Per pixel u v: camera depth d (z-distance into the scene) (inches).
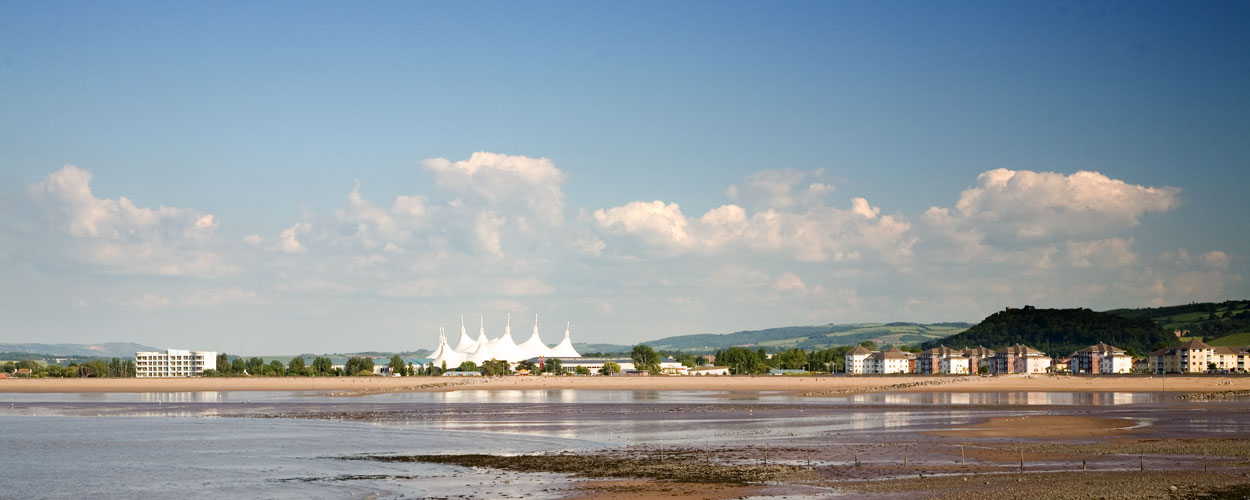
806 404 5880.9
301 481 2598.4
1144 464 2731.3
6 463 3065.9
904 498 2210.9
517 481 2522.1
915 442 3356.3
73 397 7662.4
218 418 4916.3
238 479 2657.5
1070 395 7111.2
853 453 3041.3
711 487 2391.7
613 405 5866.1
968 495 2225.6
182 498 2384.4
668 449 3201.3
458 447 3344.0
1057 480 2425.0
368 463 2930.6
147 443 3609.7
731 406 5693.9
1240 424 4042.8
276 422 4586.6
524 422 4441.4
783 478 2522.1
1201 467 2664.9
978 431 3762.3
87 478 2728.8
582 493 2327.8
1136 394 7253.9
